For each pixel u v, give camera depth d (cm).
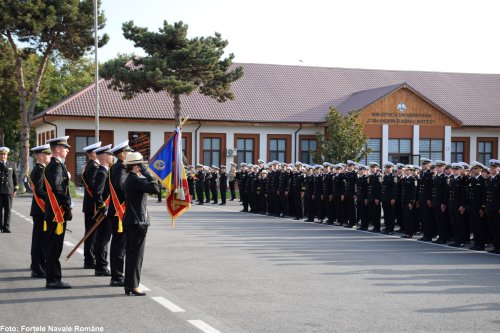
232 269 1132
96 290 933
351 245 1534
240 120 4344
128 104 4231
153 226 1952
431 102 4391
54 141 966
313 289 954
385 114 4319
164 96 4403
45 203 960
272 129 4475
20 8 3556
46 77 6069
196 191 3338
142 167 902
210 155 4388
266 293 920
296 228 1962
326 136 4100
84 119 4044
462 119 4653
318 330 711
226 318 762
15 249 1356
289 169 2416
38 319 749
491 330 721
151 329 706
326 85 4950
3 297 877
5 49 4688
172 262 1208
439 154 4450
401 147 4369
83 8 3750
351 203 2038
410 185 1770
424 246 1553
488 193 1466
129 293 897
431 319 771
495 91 5175
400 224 1958
